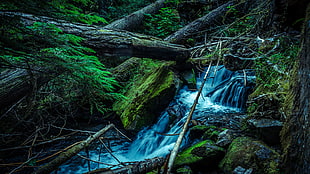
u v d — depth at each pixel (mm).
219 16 6160
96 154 3109
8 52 1606
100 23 6234
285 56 3344
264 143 2254
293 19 3895
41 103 3328
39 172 1670
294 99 1723
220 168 2215
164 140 3299
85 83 2320
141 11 6598
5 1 1377
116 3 7504
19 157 2861
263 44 4008
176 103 3932
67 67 1862
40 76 2260
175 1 7277
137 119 3582
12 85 2521
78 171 2703
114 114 4164
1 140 3006
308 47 1652
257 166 1959
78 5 5055
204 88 4301
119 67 4820
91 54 3332
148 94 3869
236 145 2295
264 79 3205
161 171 2094
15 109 3311
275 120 2311
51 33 1855
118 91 4586
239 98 3623
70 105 3770
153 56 3861
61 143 3301
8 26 1512
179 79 4207
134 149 3281
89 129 3748
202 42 5703
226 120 3111
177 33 5387
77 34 3070
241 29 5570
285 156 1700
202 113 3518
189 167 2242
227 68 3967
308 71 1610
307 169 1415
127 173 1712
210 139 2713
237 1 6355
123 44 3377
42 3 1511
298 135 1562
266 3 4582
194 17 7133
